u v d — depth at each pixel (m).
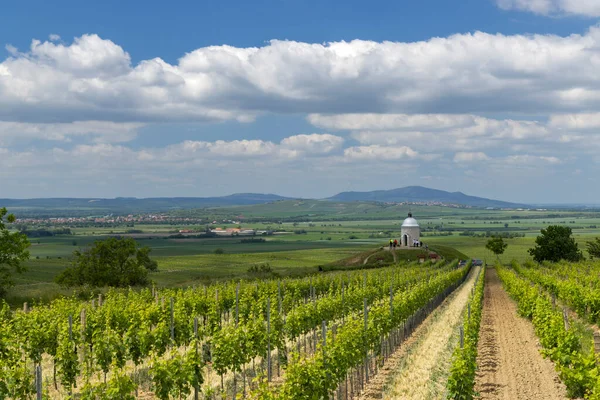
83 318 31.00
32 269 106.88
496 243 164.38
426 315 54.72
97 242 72.94
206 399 24.53
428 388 26.77
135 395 25.61
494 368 31.00
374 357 33.00
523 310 49.03
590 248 129.25
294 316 36.16
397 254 142.50
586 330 41.25
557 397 25.44
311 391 22.27
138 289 67.56
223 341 26.44
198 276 96.31
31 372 29.78
